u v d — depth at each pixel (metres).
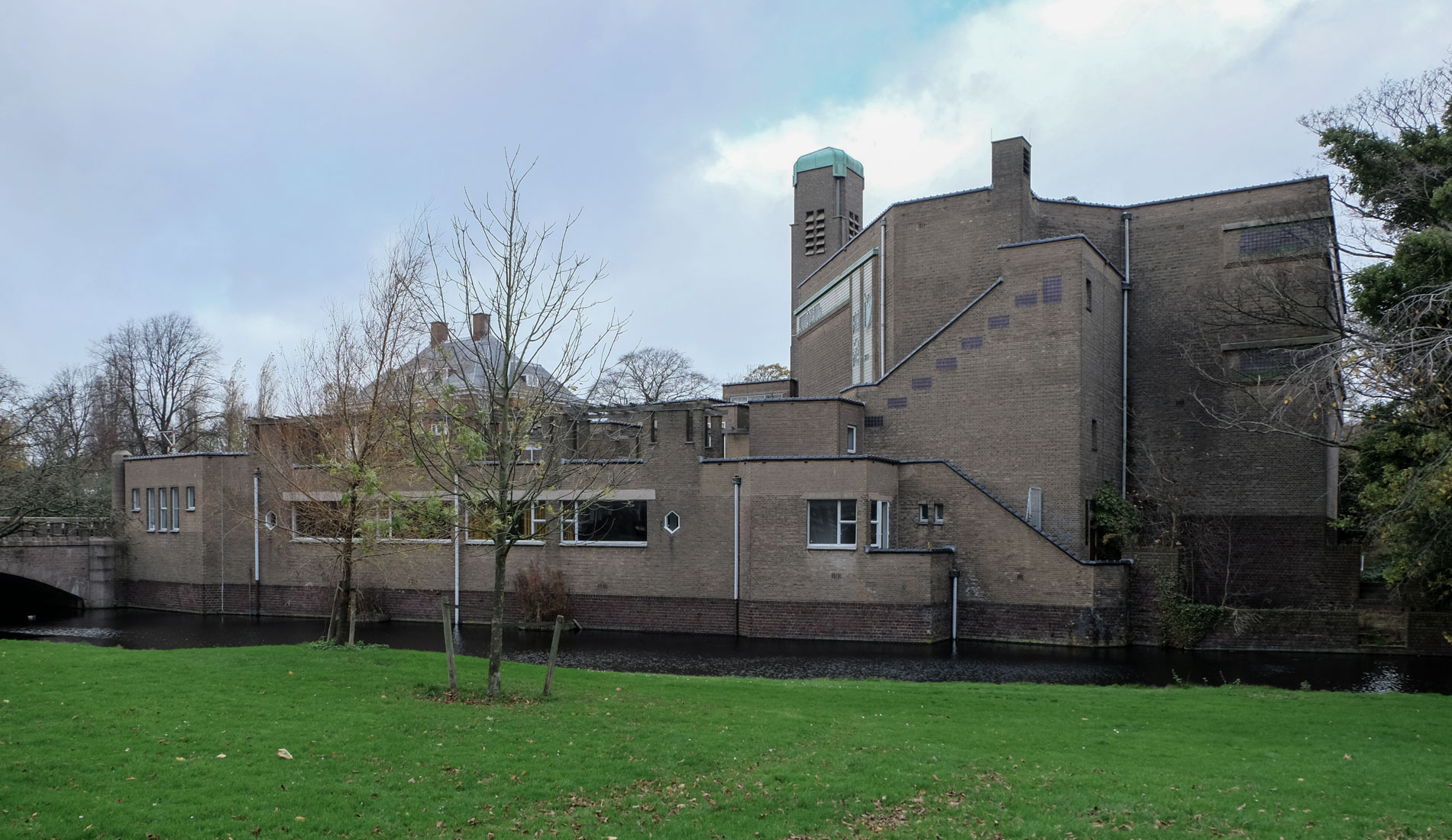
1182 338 35.91
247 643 30.12
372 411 20.61
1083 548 31.17
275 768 10.31
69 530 41.69
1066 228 37.12
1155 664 26.06
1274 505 34.28
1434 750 13.66
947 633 30.08
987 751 12.79
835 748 12.51
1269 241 34.69
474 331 17.36
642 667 24.92
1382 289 20.78
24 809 8.74
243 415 46.16
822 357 47.12
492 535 15.71
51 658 17.42
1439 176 24.31
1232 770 12.08
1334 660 27.00
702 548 31.67
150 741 11.18
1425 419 18.70
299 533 36.12
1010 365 32.56
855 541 29.70
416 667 18.12
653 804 9.90
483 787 10.12
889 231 38.25
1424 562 21.14
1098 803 10.44
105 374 65.19
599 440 34.06
